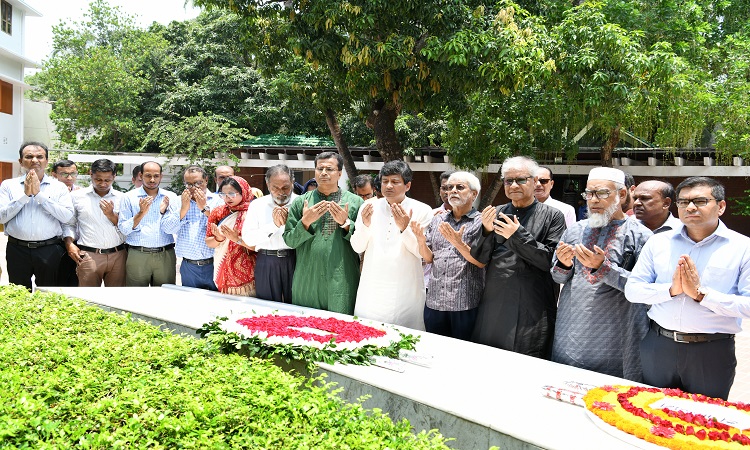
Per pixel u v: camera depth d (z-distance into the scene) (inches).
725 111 480.1
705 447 89.2
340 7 355.9
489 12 388.8
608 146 494.9
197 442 86.4
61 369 115.0
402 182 173.9
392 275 173.2
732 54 532.1
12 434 83.5
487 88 385.4
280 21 428.1
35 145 224.5
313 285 186.9
